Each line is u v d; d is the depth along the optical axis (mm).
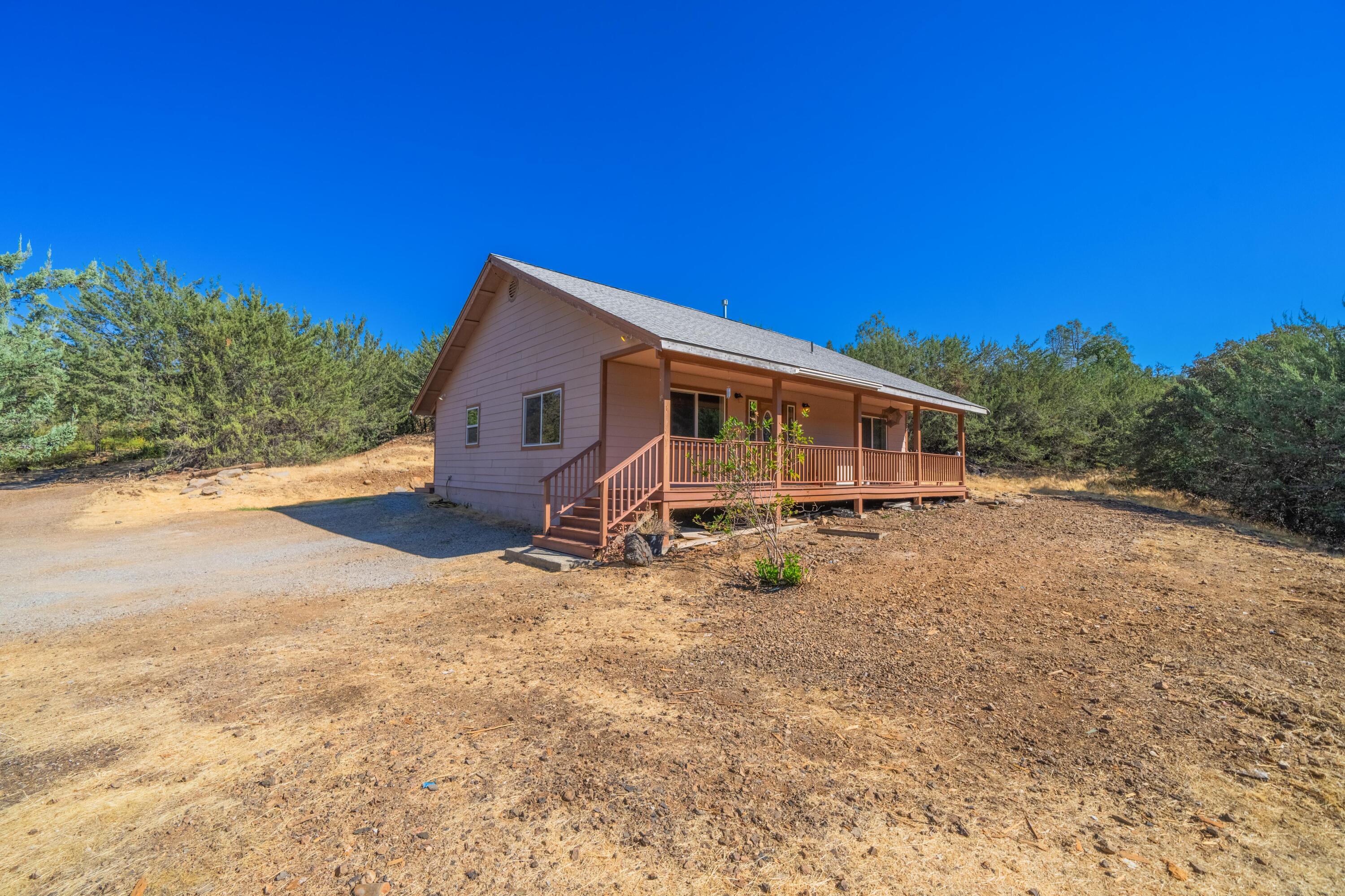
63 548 11672
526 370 14180
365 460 22641
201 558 10547
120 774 3549
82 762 3697
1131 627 5785
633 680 4824
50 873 2693
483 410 15953
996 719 4023
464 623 6504
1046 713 4102
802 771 3424
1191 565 8328
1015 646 5340
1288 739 3705
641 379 12617
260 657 5578
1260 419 13234
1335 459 11852
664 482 10492
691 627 6133
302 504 17094
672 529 10312
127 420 19047
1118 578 7617
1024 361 28312
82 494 16859
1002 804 3094
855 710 4199
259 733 4027
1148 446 18484
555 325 13273
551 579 8461
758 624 6117
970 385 27031
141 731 4105
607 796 3186
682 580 7988
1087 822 2943
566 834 2879
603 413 11742
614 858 2705
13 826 3055
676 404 13305
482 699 4512
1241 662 4895
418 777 3420
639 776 3381
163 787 3398
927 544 9953
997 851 2730
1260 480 13219
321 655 5590
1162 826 2906
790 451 11641
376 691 4699
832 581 7641
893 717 4086
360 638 6066
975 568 8195
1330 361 13133
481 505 15750
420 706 4398
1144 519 12320
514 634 6082
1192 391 16344
